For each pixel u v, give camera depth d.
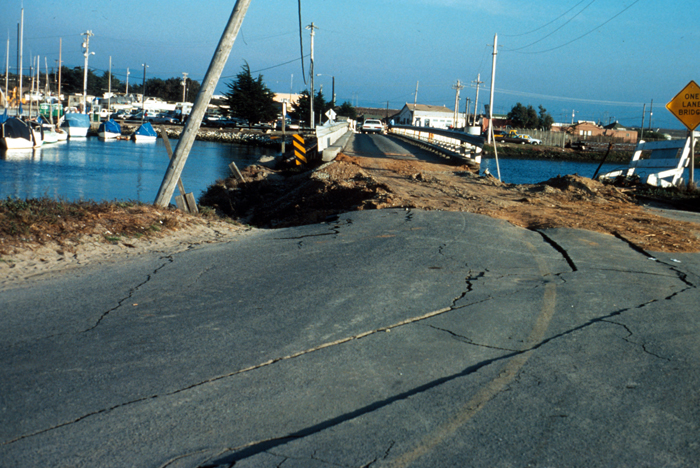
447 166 28.22
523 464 3.16
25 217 8.32
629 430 3.56
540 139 116.19
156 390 3.96
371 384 4.13
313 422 3.58
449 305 6.06
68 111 79.94
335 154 27.67
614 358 4.71
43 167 35.78
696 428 3.61
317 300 6.12
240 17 11.36
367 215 12.07
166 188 11.59
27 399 3.78
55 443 3.28
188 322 5.37
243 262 7.90
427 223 11.05
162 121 88.56
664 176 22.47
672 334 5.32
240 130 82.31
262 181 24.17
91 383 4.04
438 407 3.79
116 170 35.94
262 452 3.22
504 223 11.56
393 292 6.46
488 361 4.61
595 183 19.25
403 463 3.14
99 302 5.93
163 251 8.53
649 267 8.15
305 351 4.72
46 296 6.07
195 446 3.28
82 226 8.84
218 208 20.36
